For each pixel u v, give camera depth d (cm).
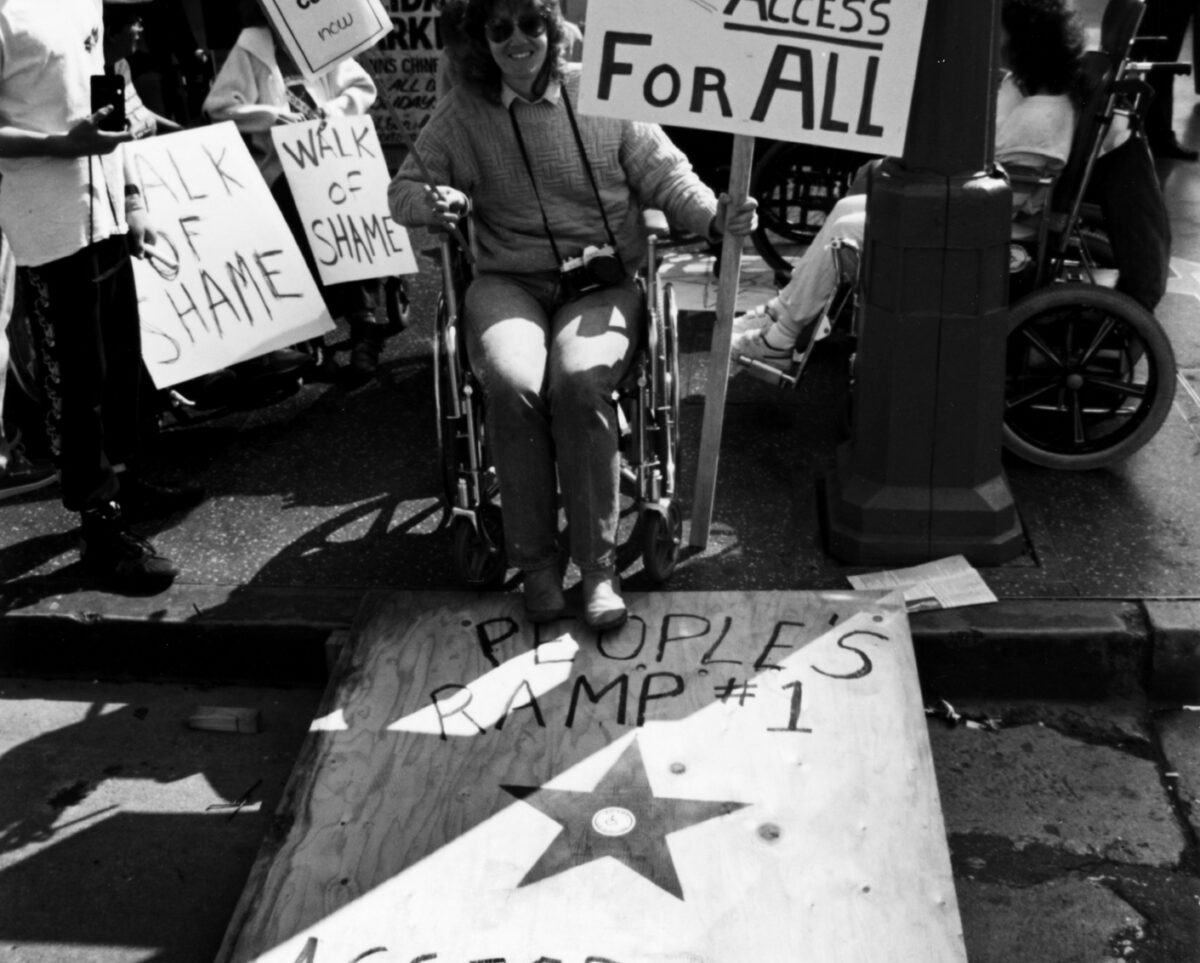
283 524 394
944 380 340
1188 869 287
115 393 371
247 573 372
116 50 415
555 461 330
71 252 338
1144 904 278
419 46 594
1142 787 310
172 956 278
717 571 361
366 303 482
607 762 296
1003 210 325
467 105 336
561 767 296
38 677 367
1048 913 277
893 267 332
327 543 383
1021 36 380
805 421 433
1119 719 330
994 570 354
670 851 274
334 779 296
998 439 353
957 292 331
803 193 589
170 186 430
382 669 325
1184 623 330
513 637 333
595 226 342
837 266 393
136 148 426
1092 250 434
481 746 302
